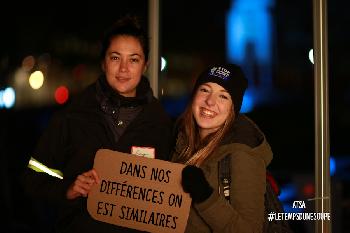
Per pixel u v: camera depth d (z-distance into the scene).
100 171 3.85
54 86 18.69
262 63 28.73
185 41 27.91
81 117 3.91
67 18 18.67
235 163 3.56
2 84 10.52
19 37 15.34
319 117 4.39
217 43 28.98
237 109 3.82
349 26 26.80
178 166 3.73
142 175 3.79
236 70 3.85
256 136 3.72
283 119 16.91
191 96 3.98
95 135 3.89
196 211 3.71
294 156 15.16
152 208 3.76
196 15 28.22
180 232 3.69
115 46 3.94
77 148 3.88
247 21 29.89
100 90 3.98
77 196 3.80
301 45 28.81
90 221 3.86
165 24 27.45
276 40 29.59
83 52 20.08
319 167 4.37
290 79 26.53
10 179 9.79
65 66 19.64
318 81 4.40
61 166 3.98
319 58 4.40
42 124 12.88
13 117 11.77
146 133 3.98
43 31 16.95
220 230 3.43
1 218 8.47
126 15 4.11
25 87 14.03
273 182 4.00
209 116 3.77
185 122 3.96
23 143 11.56
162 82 5.79
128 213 3.80
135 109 4.00
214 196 3.40
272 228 3.70
